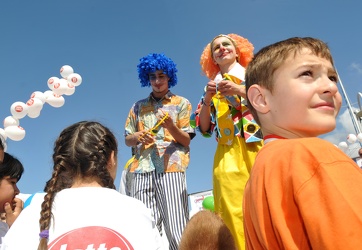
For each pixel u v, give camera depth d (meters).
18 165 2.75
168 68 4.06
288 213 0.92
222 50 3.33
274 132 1.21
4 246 1.63
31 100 4.32
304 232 0.90
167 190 3.62
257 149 2.81
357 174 0.91
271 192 0.96
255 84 1.28
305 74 1.16
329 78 1.21
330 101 1.14
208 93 3.04
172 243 3.47
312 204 0.86
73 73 4.68
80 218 1.60
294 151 0.97
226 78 3.11
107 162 1.90
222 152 2.86
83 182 1.77
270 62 1.23
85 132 1.86
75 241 1.54
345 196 0.84
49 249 1.52
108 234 1.58
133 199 1.78
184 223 3.54
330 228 0.82
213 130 3.19
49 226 1.57
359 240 0.79
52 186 1.68
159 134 3.81
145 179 3.71
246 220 1.12
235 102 2.87
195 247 1.41
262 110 1.25
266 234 0.97
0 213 2.81
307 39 1.26
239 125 2.86
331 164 0.91
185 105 3.99
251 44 3.55
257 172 1.05
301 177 0.90
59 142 1.86
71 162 1.77
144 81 4.29
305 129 1.14
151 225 1.75
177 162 3.70
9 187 2.68
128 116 4.09
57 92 4.58
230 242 1.42
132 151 4.03
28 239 1.62
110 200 1.68
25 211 1.73
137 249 1.61
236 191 2.67
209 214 1.50
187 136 3.77
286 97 1.17
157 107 3.97
